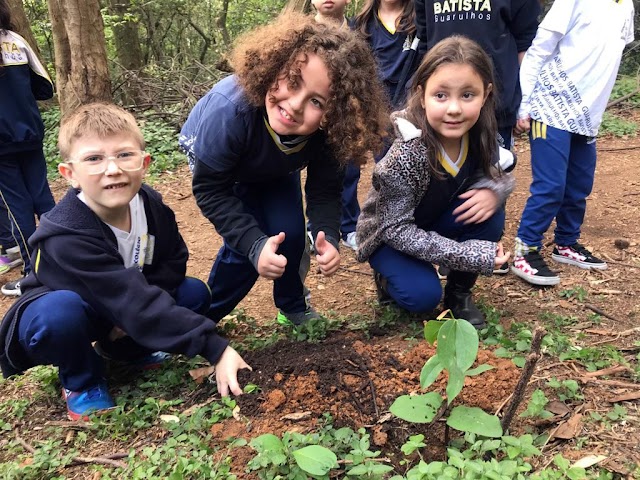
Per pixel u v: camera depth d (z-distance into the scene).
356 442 1.86
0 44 3.70
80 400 2.30
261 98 2.24
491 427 1.72
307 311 3.10
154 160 6.84
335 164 2.65
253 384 2.22
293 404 2.12
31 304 2.20
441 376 2.17
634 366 2.35
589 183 3.59
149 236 2.45
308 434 1.93
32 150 3.98
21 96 3.80
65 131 2.17
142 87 8.77
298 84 2.10
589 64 3.28
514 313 3.05
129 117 2.24
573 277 3.54
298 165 2.59
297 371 2.26
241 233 2.48
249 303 3.60
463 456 1.75
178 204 5.68
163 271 2.57
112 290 2.18
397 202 2.64
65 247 2.17
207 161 2.41
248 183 2.76
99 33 7.23
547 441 1.91
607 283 3.42
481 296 3.31
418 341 2.60
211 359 2.24
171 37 15.49
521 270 3.46
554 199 3.36
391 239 2.68
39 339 2.13
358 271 4.02
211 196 2.52
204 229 5.04
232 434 2.01
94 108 2.20
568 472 1.67
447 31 3.17
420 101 2.54
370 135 2.24
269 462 1.80
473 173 2.71
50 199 4.14
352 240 4.32
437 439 1.95
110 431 2.15
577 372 2.29
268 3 16.38
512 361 2.29
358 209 4.33
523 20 3.29
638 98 9.05
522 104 3.47
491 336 2.67
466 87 2.37
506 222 4.75
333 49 2.10
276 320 3.26
